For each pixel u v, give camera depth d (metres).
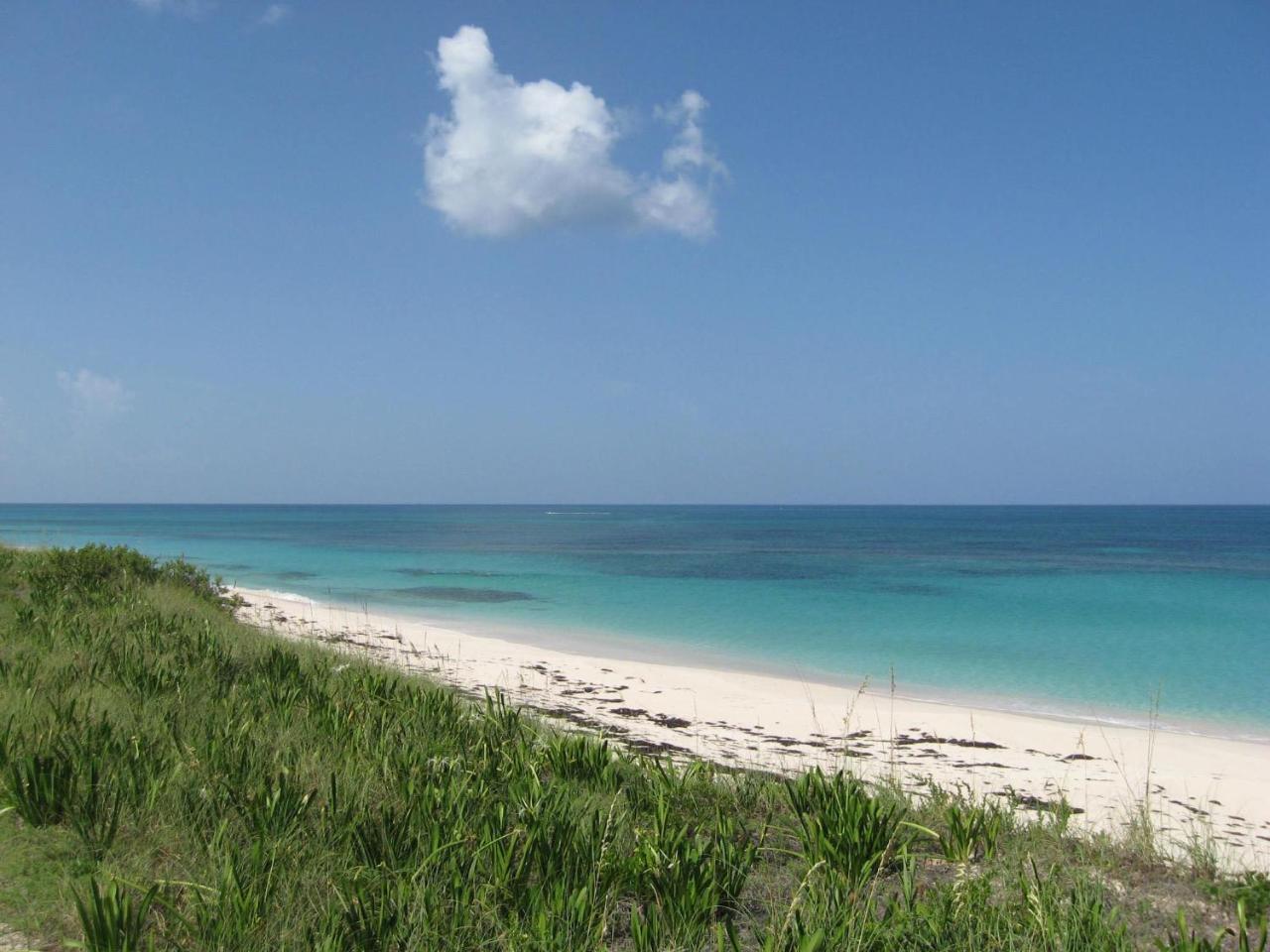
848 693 15.24
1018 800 8.63
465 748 6.94
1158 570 47.03
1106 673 17.86
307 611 23.59
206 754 5.68
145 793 4.92
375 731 6.98
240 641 12.44
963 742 11.81
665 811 5.28
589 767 6.70
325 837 4.65
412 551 61.19
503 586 35.75
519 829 4.63
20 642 9.73
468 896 3.96
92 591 14.63
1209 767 10.86
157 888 3.76
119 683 7.83
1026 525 146.38
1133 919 4.45
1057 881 4.65
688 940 3.84
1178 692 16.06
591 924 3.94
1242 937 3.79
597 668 16.78
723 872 4.51
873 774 9.72
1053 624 25.25
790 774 9.23
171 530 102.00
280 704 7.52
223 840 4.41
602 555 58.16
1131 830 6.23
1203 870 5.35
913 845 5.73
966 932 3.99
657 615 26.84
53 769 4.80
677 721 12.47
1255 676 17.58
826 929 3.84
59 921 3.74
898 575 42.66
